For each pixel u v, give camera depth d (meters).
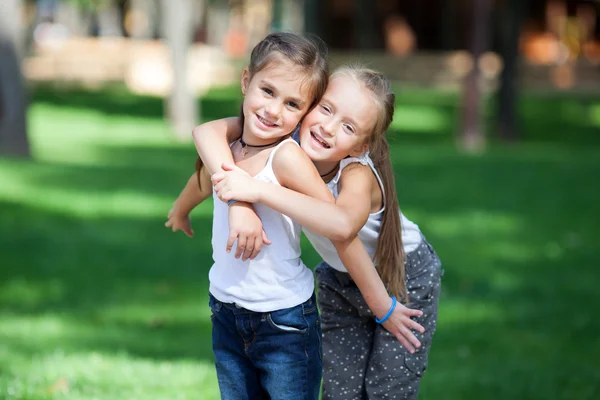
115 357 6.80
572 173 18.89
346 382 4.33
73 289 9.12
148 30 49.47
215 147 3.69
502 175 18.30
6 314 8.23
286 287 3.63
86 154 19.23
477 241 12.04
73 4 34.88
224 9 48.38
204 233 11.78
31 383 5.96
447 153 21.86
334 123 3.57
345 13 42.09
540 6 41.66
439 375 6.79
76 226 11.95
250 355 3.70
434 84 36.00
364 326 4.34
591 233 12.81
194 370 6.44
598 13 41.66
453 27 41.72
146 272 9.82
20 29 17.94
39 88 32.44
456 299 9.20
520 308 8.89
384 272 4.01
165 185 15.41
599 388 6.57
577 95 33.50
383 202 3.95
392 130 4.00
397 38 41.59
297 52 3.51
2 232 11.45
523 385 6.57
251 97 3.55
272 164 3.59
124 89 33.47
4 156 17.80
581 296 9.41
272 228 3.62
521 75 35.72
